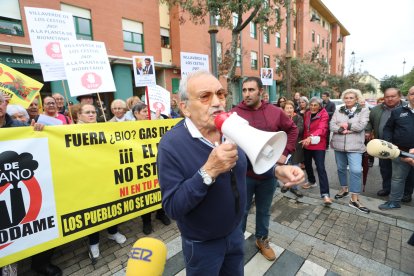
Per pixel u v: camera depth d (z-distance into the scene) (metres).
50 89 10.50
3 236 2.14
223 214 1.35
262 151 0.94
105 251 2.93
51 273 2.50
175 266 2.61
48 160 2.36
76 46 3.24
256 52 20.42
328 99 7.61
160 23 13.45
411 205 3.80
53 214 2.39
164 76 13.84
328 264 2.59
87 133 2.60
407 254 2.70
